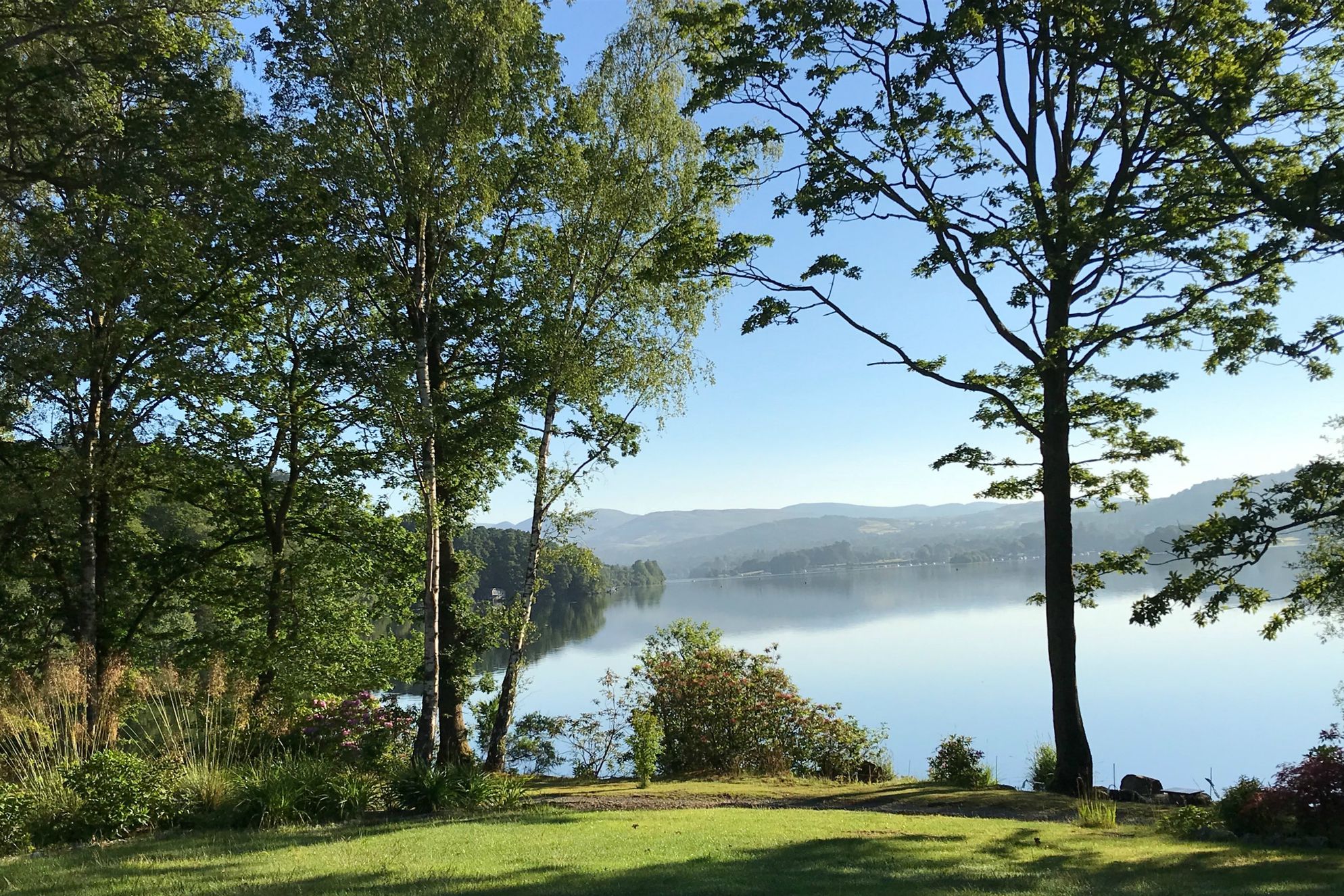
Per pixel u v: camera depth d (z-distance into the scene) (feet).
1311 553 43.78
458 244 46.29
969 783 45.85
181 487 57.06
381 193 39.27
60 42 43.80
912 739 84.64
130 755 31.71
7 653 51.26
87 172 44.19
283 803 31.42
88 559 50.42
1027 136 43.47
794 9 39.50
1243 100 34.53
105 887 20.07
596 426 53.31
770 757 53.26
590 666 136.15
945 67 39.81
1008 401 42.24
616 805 37.42
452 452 51.93
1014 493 45.24
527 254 53.31
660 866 21.57
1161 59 35.32
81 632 49.29
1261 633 43.09
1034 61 42.55
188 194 45.83
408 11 38.06
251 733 39.73
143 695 37.65
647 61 52.42
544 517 52.24
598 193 49.96
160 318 48.49
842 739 54.08
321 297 41.88
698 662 58.08
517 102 42.27
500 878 19.99
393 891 18.71
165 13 45.39
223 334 53.93
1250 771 67.15
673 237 46.70
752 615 289.74
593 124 50.01
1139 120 41.83
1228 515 41.68
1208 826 28.25
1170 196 37.78
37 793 29.09
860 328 43.16
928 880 19.57
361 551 60.90
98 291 43.09
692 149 53.31
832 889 18.56
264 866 22.36
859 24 39.37
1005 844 25.64
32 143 45.14
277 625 56.95
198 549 60.13
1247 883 18.86
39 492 44.34
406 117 39.09
